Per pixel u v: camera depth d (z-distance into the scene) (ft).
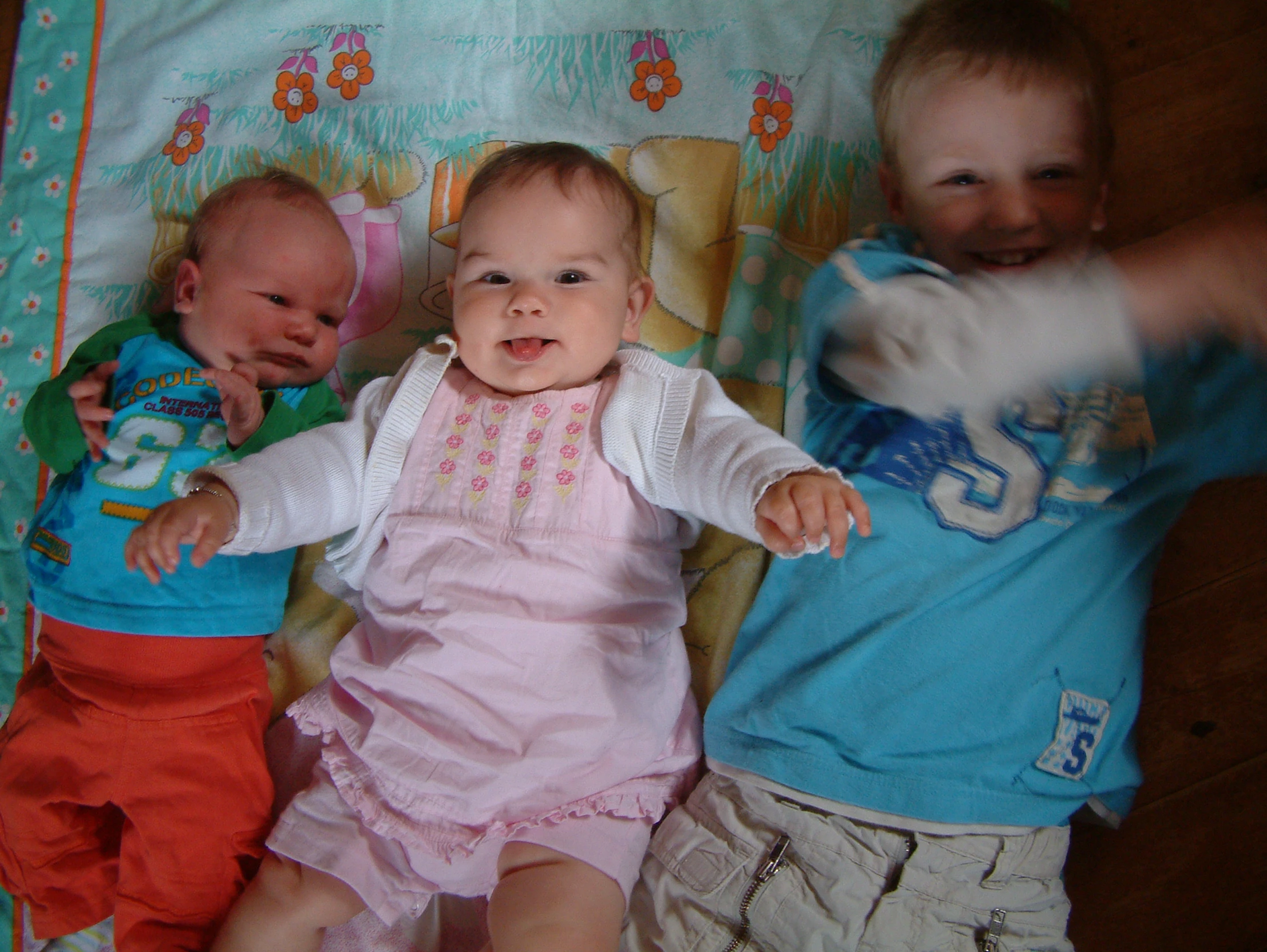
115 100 4.75
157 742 3.42
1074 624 3.24
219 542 2.84
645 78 4.32
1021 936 3.01
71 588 3.53
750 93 4.21
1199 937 3.40
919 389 3.36
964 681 3.18
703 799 3.32
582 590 3.15
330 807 3.20
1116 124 4.19
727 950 3.00
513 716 3.07
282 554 3.79
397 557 3.32
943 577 3.26
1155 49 4.23
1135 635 3.35
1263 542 3.75
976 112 3.42
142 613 3.49
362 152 4.45
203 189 4.52
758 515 2.68
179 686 3.49
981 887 3.03
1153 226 4.10
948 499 3.32
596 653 3.09
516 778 3.01
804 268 4.03
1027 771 3.13
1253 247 3.05
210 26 4.70
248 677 3.61
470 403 3.48
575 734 3.03
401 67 4.52
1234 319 3.15
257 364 3.83
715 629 3.70
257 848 3.44
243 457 3.49
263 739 3.79
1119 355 3.25
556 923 2.88
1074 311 3.21
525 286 3.30
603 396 3.39
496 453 3.34
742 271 4.04
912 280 3.30
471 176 4.35
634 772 3.16
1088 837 3.59
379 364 4.25
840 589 3.35
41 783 3.40
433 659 3.11
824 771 3.14
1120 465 3.30
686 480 3.07
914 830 3.06
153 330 3.93
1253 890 3.41
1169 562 3.81
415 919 3.46
